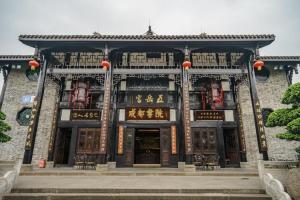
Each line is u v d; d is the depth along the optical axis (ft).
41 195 23.02
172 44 47.83
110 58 49.75
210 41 46.47
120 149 50.16
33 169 42.19
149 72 50.78
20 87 54.60
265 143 42.86
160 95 53.93
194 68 50.90
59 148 52.31
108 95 47.14
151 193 24.04
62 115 52.85
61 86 54.75
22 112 53.16
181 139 50.16
